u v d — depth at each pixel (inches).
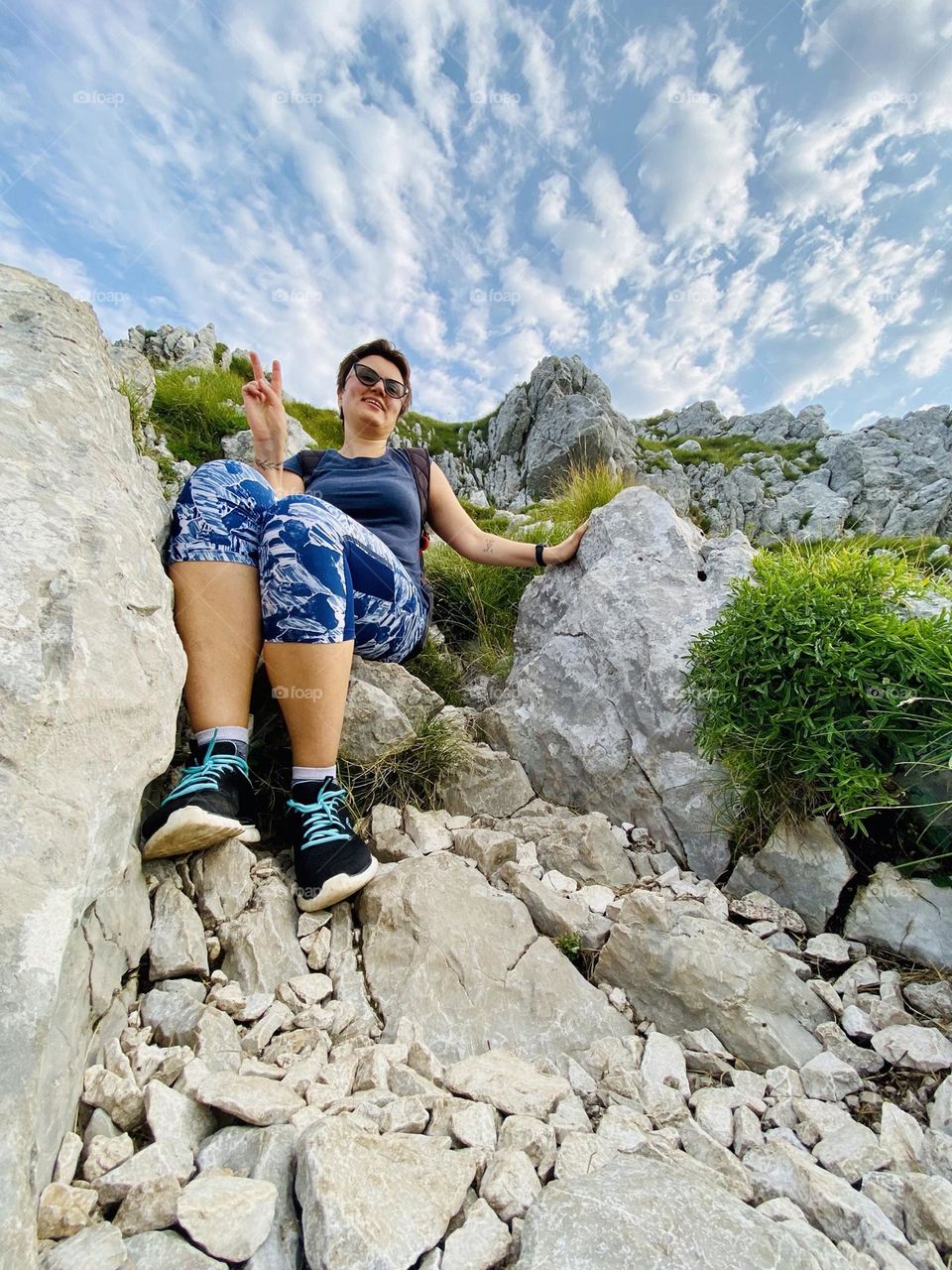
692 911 73.5
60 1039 38.9
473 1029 58.1
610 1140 44.2
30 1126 31.8
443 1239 35.8
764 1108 50.4
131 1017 51.9
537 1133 43.1
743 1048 57.2
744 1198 41.4
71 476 60.3
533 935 68.7
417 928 65.7
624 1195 37.0
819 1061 53.8
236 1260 33.6
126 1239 33.4
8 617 44.2
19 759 40.4
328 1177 35.7
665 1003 62.1
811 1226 38.2
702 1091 52.0
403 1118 44.5
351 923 69.9
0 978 33.4
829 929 72.1
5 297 75.3
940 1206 39.0
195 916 61.2
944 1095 49.3
